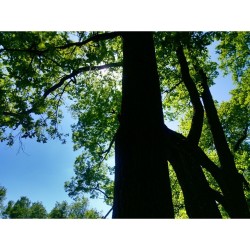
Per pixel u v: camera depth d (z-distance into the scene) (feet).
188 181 23.84
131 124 14.05
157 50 28.25
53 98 36.47
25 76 26.81
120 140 13.91
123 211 11.96
